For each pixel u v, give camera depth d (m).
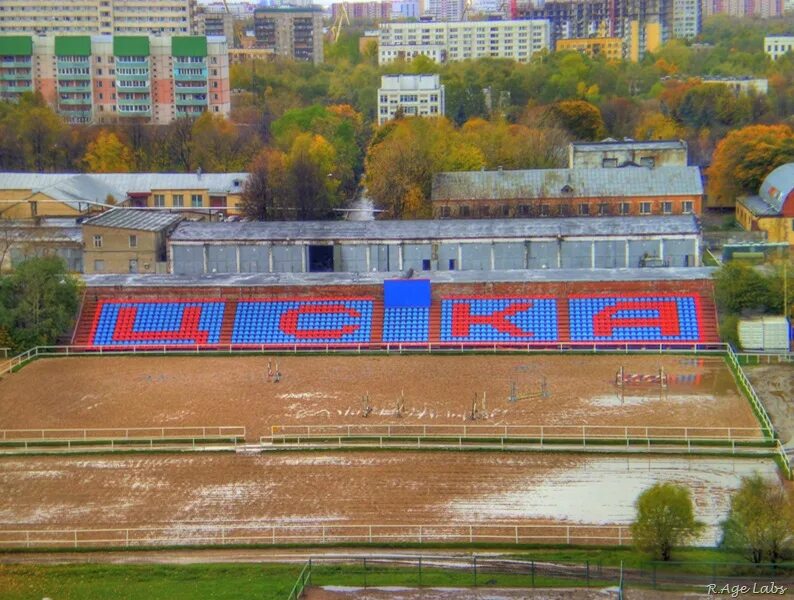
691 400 173.00
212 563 127.44
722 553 123.44
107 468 153.38
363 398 176.38
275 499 142.62
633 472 147.50
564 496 141.12
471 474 148.12
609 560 123.94
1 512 141.00
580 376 185.12
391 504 140.25
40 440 161.50
